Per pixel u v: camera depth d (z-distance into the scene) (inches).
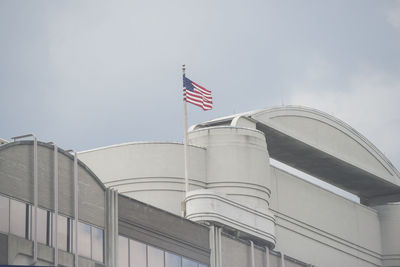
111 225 7859.3
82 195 7682.1
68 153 7632.9
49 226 7322.8
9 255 6993.1
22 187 7190.0
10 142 7219.5
